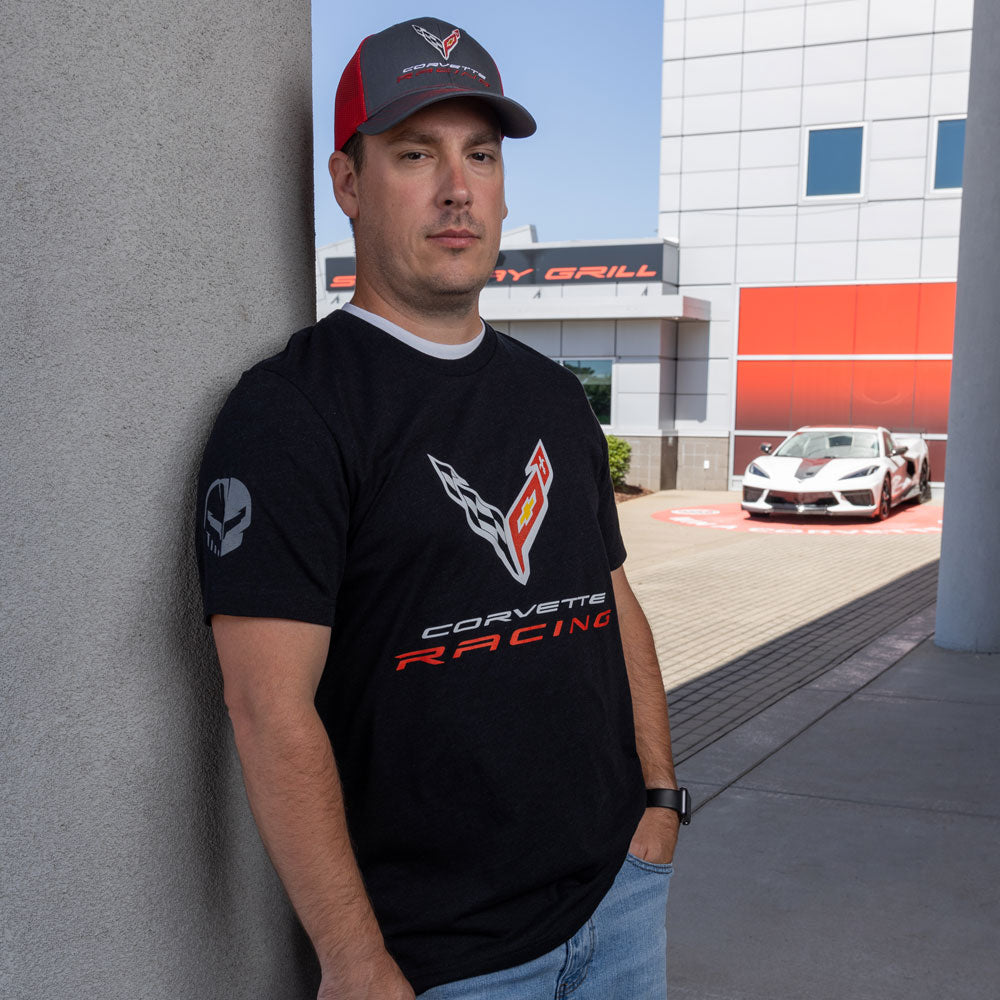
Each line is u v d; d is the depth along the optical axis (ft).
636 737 5.78
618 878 5.09
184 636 4.38
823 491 46.37
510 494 4.40
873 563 35.83
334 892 3.81
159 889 4.31
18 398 3.69
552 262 64.49
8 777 3.73
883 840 12.04
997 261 20.17
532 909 4.45
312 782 3.78
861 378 61.41
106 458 3.99
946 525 21.79
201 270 4.37
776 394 63.26
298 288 5.06
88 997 4.03
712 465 64.75
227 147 4.49
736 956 9.53
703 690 19.07
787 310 62.59
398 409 4.19
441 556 4.15
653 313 60.59
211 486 3.88
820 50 60.34
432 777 4.21
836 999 8.82
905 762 14.73
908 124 58.90
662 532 45.62
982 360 20.89
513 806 4.32
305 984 5.44
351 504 4.05
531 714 4.37
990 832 12.23
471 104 4.51
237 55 4.53
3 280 3.63
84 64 3.83
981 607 21.53
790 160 61.67
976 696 18.17
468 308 4.58
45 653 3.82
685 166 63.93
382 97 4.37
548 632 4.46
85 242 3.86
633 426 63.36
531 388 4.71
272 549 3.77
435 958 4.24
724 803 13.24
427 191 4.42
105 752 4.04
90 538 3.94
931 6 57.67
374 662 4.14
